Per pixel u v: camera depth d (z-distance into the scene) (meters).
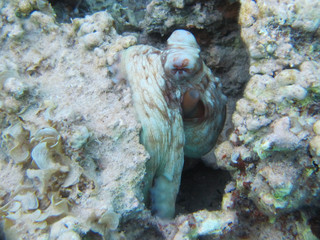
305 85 0.21
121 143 0.24
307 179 0.21
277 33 0.23
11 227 0.21
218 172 0.36
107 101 0.26
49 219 0.21
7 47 0.28
